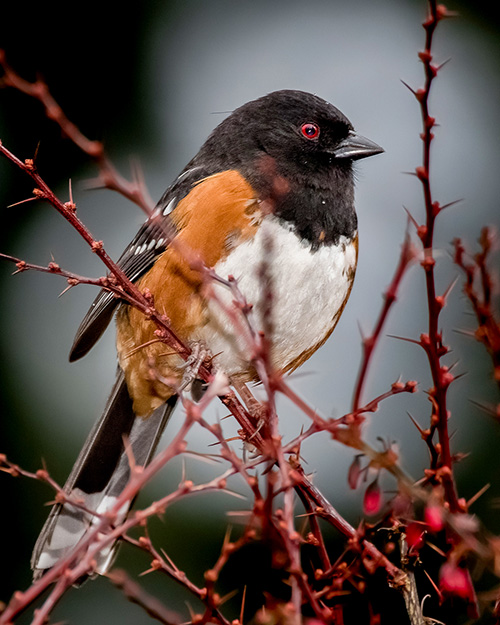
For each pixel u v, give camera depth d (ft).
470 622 10.32
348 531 10.39
